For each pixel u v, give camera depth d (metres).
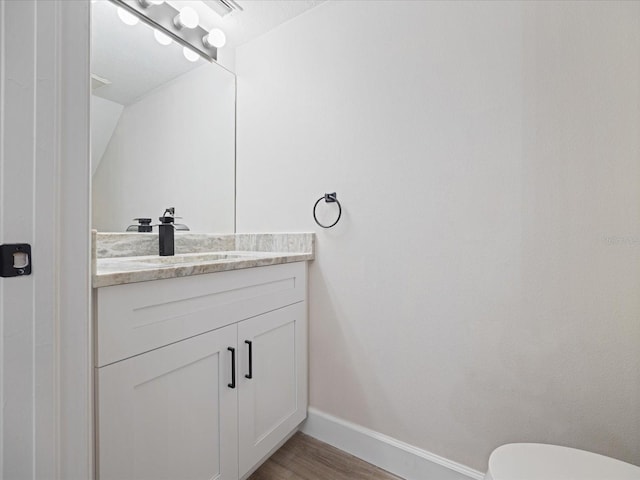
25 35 0.61
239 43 1.83
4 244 0.58
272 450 1.31
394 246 1.32
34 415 0.62
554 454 0.81
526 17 1.06
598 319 0.97
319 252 1.53
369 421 1.39
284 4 1.52
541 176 1.04
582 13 0.98
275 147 1.68
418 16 1.26
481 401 1.15
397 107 1.31
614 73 0.94
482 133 1.13
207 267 0.99
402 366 1.31
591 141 0.97
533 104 1.05
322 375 1.53
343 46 1.45
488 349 1.13
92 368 0.73
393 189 1.32
